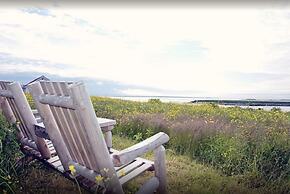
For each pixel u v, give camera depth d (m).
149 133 5.09
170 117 6.12
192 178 3.35
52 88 2.05
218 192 2.97
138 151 2.08
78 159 2.31
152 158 4.12
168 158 4.11
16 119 3.09
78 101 1.75
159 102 11.70
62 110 2.03
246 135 4.17
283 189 3.04
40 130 2.62
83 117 1.78
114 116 6.67
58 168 2.57
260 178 3.28
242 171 3.54
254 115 6.57
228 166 3.61
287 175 3.28
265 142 3.76
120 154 1.96
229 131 4.49
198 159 4.10
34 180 3.00
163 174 2.44
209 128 4.68
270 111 7.92
